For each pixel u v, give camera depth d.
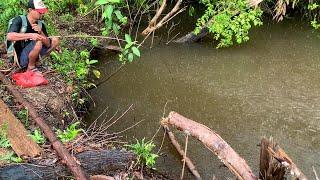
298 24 6.26
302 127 3.93
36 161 2.84
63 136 3.12
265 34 5.93
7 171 2.70
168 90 4.46
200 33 5.44
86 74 4.41
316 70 5.01
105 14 3.71
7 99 3.48
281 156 2.68
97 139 3.25
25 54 3.84
